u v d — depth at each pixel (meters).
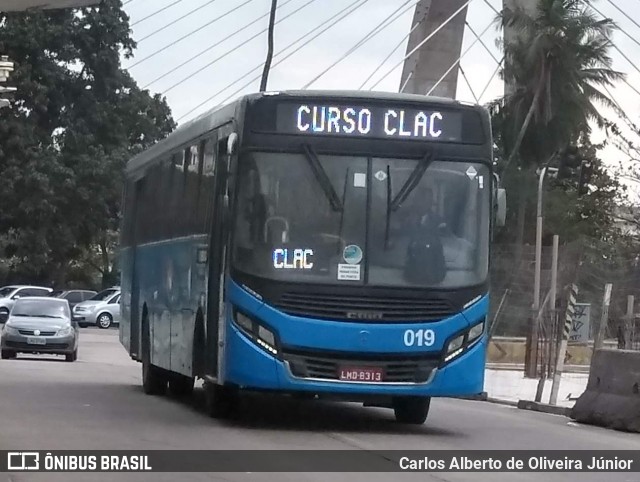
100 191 62.53
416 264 14.15
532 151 65.06
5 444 12.65
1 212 61.59
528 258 29.31
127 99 64.69
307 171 14.19
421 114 14.48
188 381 20.19
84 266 87.25
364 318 13.95
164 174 19.50
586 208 69.19
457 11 54.19
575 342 27.80
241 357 13.90
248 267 13.98
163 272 19.03
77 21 63.56
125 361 34.66
